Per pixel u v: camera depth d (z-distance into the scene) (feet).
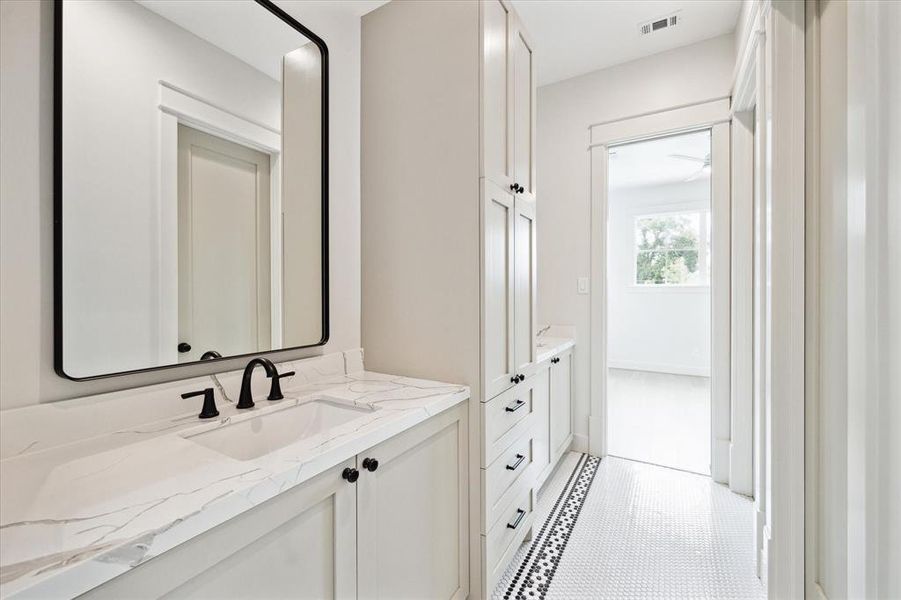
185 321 3.53
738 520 6.41
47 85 2.75
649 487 7.49
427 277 4.85
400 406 3.76
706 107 7.73
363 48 5.35
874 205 2.99
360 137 5.46
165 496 2.08
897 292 2.75
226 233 3.87
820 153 4.09
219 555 2.10
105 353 3.01
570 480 7.77
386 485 3.35
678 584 5.01
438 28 4.70
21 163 2.64
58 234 2.77
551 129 9.29
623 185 18.16
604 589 4.94
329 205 5.01
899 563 2.73
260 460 2.54
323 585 2.77
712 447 7.78
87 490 2.15
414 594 3.71
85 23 2.91
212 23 3.75
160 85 3.35
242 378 3.81
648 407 12.71
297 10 4.61
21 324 2.64
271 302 4.32
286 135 4.47
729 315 7.59
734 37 7.41
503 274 4.99
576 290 9.07
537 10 6.88
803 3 4.25
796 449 4.29
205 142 3.70
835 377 3.75
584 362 9.00
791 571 4.33
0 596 1.38
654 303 18.39
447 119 4.65
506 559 5.00
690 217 17.79
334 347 5.08
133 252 3.18
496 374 4.76
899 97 2.70
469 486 4.56
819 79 4.12
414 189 4.92
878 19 2.90
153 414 3.23
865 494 3.14
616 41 7.77
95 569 1.60
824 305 4.00
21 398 2.64
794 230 4.31
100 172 2.99
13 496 2.09
